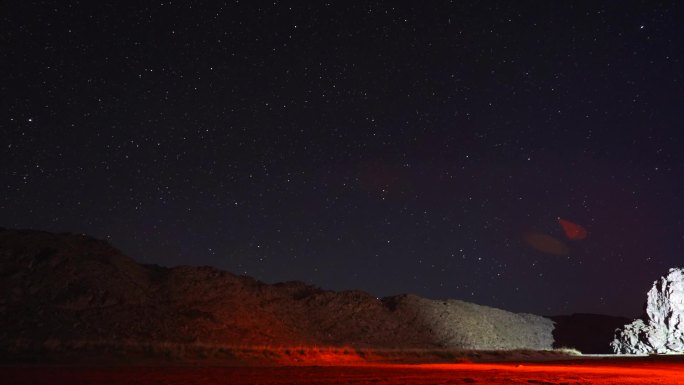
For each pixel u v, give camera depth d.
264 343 37.94
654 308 55.66
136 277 39.97
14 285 31.98
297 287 55.03
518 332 61.94
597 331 66.50
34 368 21.80
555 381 20.52
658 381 20.80
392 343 48.34
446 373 24.16
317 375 21.81
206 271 45.47
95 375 19.39
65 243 38.84
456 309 61.78
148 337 32.81
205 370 23.47
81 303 33.03
